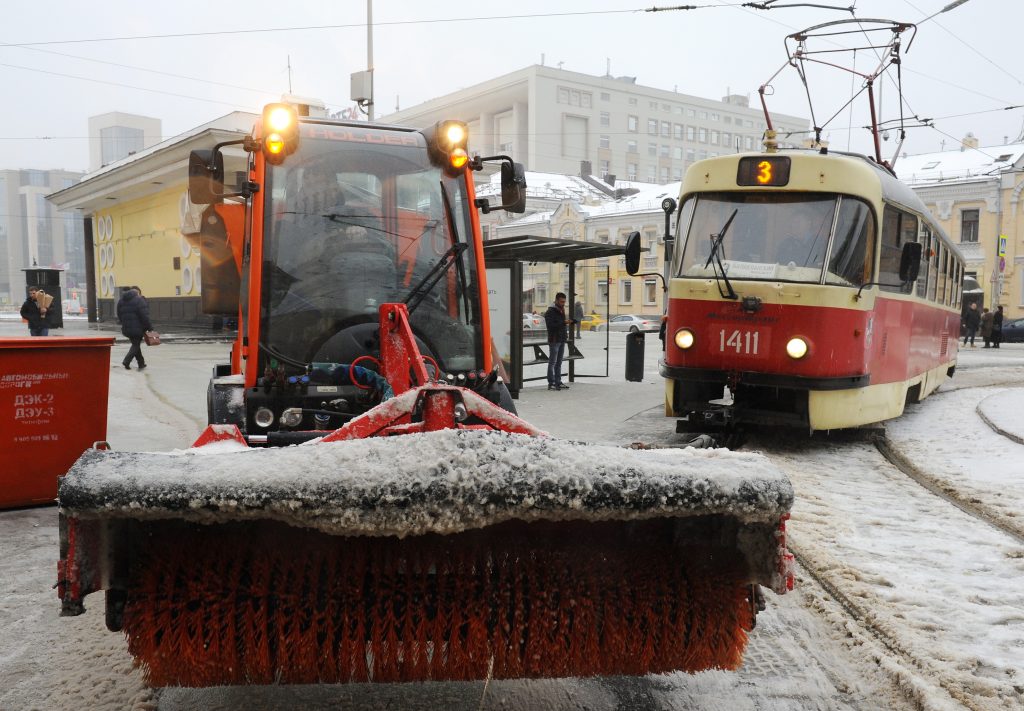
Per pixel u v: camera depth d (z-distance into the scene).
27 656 3.59
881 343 8.77
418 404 3.12
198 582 2.55
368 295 4.67
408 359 3.78
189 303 26.27
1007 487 6.94
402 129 4.93
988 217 44.81
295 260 4.59
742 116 115.50
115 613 2.54
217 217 5.34
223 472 2.33
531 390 14.63
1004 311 44.75
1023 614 4.15
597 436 9.54
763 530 2.63
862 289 8.15
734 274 8.45
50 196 33.97
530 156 97.69
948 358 14.53
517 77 99.25
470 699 3.15
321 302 4.59
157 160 24.55
